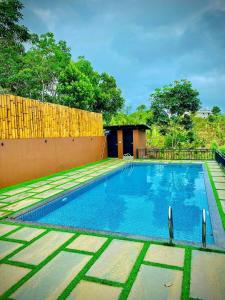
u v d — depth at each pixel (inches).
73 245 176.2
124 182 475.5
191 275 133.6
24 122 434.9
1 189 373.7
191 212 289.9
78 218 282.0
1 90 890.1
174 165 617.6
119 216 287.1
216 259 149.6
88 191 409.4
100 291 122.9
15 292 124.6
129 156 780.0
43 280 134.1
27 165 437.7
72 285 128.6
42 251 168.6
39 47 1100.5
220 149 710.5
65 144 561.0
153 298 116.3
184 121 898.1
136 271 139.2
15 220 236.2
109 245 174.1
